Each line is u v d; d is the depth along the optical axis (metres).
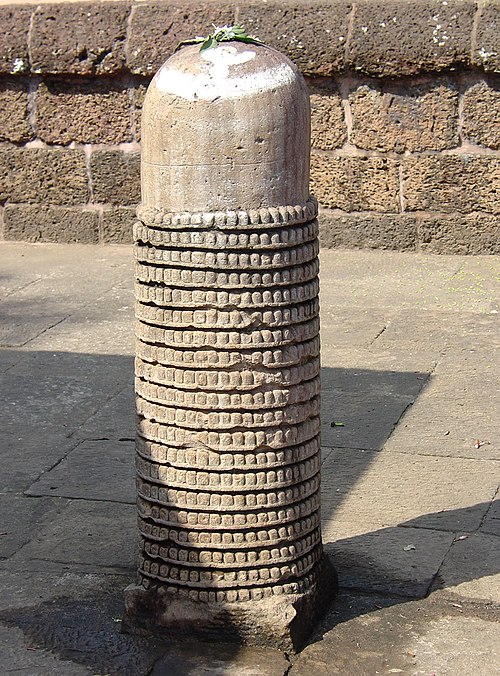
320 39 9.61
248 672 3.92
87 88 10.28
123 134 10.33
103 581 4.66
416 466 5.73
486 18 9.27
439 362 7.23
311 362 4.11
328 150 9.90
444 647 4.09
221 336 3.90
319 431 4.23
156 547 4.13
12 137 10.53
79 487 5.61
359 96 9.70
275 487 4.02
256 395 3.95
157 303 3.96
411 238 9.87
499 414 6.37
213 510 3.99
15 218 10.69
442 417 6.35
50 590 4.59
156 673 3.95
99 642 4.16
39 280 9.41
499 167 9.52
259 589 4.07
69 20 10.14
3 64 10.27
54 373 7.22
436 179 9.70
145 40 9.98
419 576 4.62
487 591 4.50
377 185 9.84
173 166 3.86
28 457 5.98
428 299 8.57
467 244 9.76
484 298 8.55
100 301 8.76
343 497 5.40
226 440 3.96
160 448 4.04
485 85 9.41
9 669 4.01
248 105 3.79
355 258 9.81
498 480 5.54
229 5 9.88
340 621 4.29
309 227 4.00
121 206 10.48
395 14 9.47
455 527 5.06
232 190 3.84
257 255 3.86
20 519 5.28
